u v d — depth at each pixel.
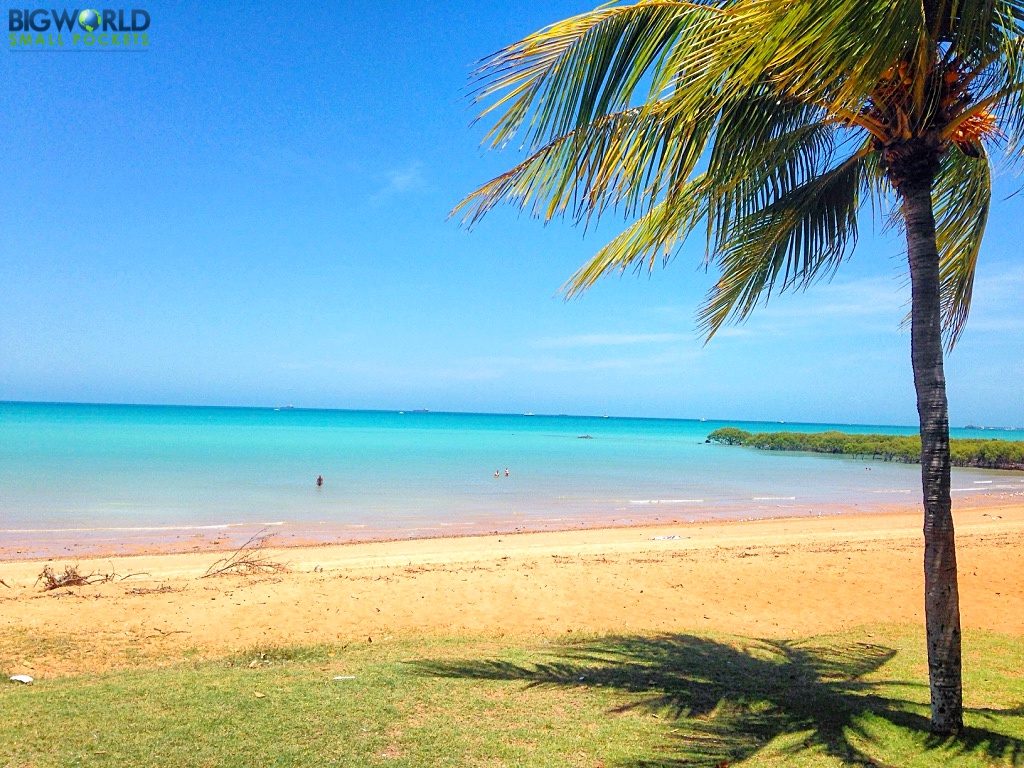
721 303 7.25
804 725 5.60
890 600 10.85
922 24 4.16
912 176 4.99
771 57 3.89
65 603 9.61
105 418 128.75
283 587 10.98
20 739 5.05
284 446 61.81
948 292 6.96
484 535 20.28
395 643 8.50
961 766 4.77
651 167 4.80
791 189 6.35
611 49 4.80
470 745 5.11
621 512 26.44
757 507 28.56
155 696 6.04
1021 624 9.38
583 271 6.43
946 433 5.15
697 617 9.89
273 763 4.73
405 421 190.38
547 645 8.41
